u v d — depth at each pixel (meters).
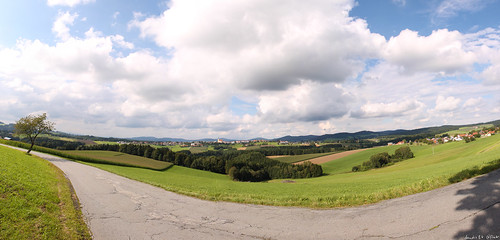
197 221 9.03
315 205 10.59
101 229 8.20
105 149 104.00
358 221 8.12
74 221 8.59
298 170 93.06
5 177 11.43
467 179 11.88
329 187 22.16
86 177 23.20
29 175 14.37
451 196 9.34
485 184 10.10
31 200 9.54
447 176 13.02
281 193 16.58
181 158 99.44
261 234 7.57
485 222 6.57
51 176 18.16
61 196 11.97
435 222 7.15
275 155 143.38
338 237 7.00
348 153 122.69
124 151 102.62
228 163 93.75
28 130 43.81
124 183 19.88
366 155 112.19
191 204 11.81
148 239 7.32
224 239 7.24
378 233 6.98
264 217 9.30
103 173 29.19
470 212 7.39
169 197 13.62
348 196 12.02
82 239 7.29
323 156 124.06
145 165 74.75
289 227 8.07
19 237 6.54
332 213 9.30
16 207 8.34
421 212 8.15
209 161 97.44
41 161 30.33
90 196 13.74
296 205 10.91
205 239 7.27
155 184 19.33
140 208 11.07
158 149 101.94
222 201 12.39
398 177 27.34
